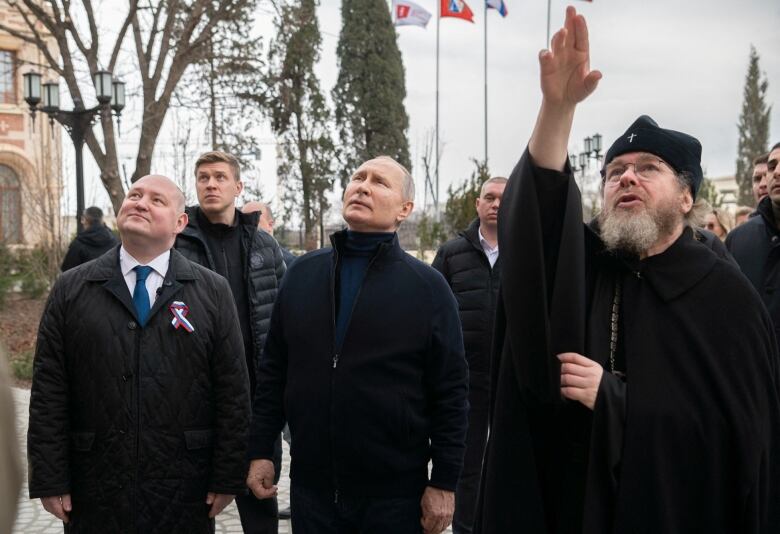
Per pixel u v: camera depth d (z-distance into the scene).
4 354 0.93
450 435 2.74
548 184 2.02
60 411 2.82
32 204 16.38
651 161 2.21
